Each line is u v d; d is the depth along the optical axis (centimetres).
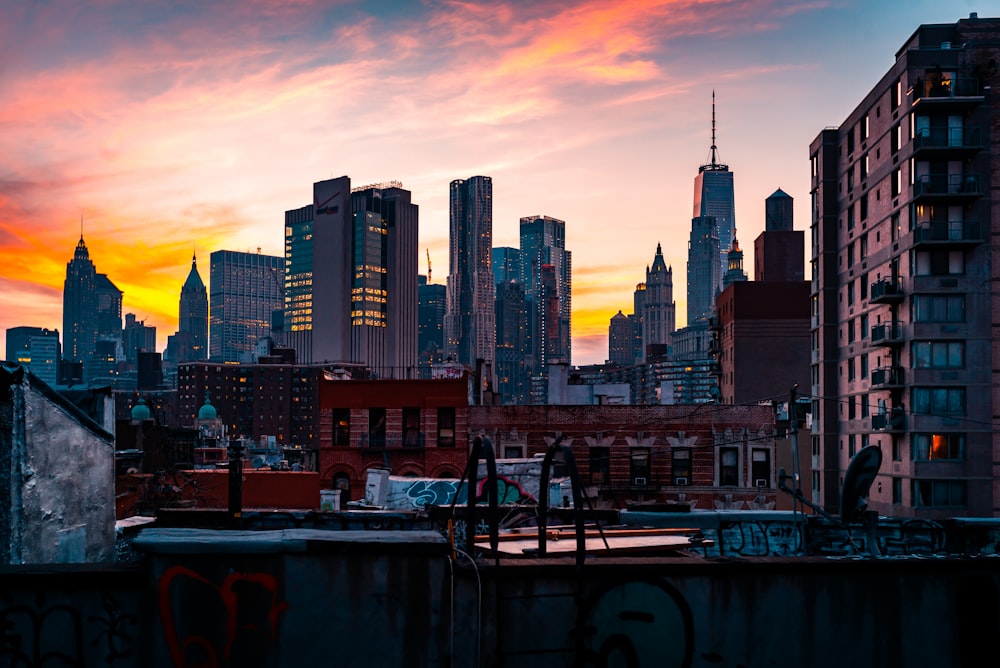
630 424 4819
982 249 5653
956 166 5709
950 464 5497
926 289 5647
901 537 1182
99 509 1206
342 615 691
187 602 682
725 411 4831
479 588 701
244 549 684
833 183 7244
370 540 691
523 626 704
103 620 680
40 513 1038
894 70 6025
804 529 1228
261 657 684
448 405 4741
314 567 691
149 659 678
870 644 746
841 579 748
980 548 1160
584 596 714
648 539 1142
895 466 5788
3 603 676
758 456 4797
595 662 711
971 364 5588
